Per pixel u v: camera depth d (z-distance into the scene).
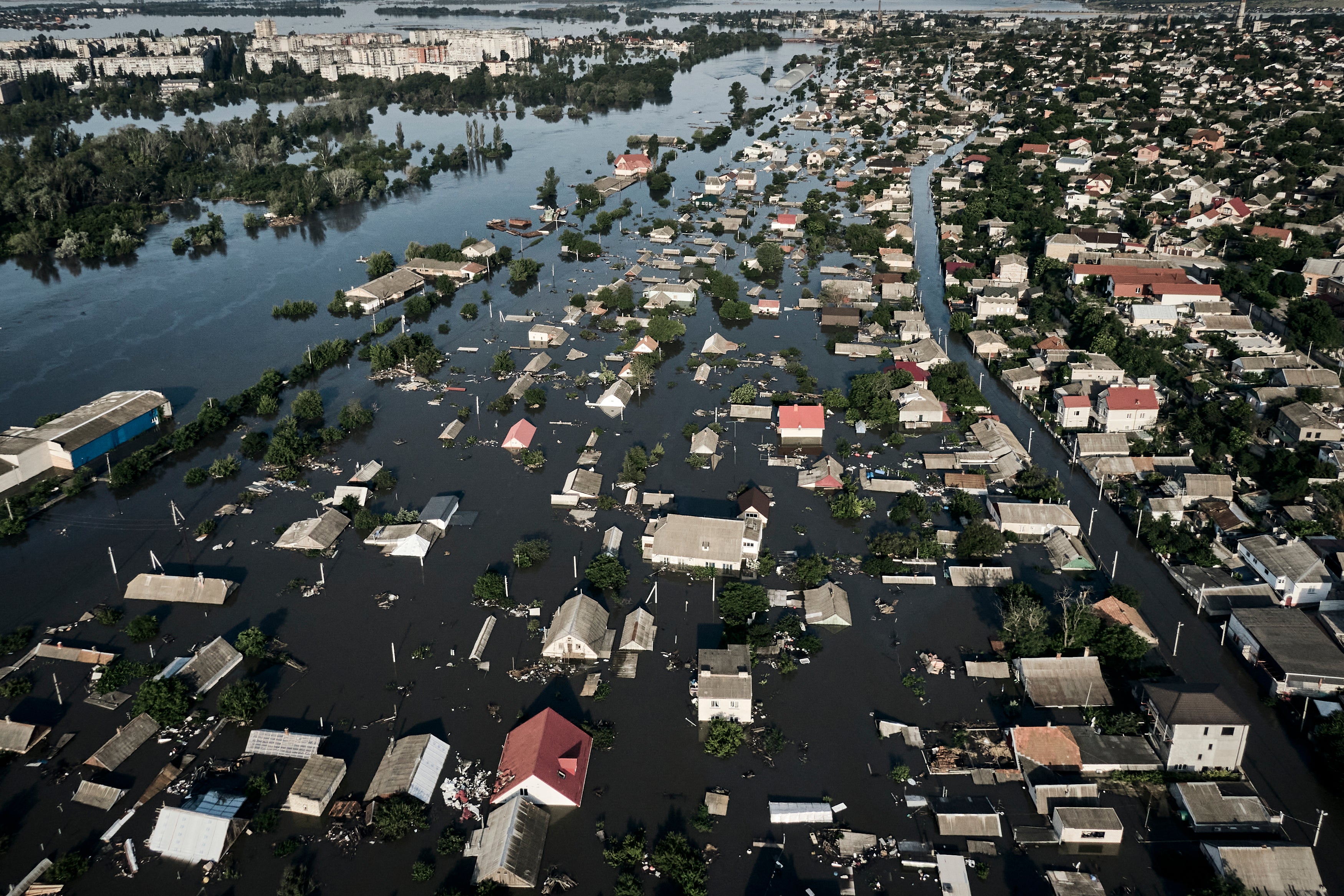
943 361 194.88
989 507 147.38
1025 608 118.56
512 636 121.25
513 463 163.75
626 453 167.12
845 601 126.44
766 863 90.94
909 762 102.69
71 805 95.94
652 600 128.50
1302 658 110.88
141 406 172.75
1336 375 177.25
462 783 99.19
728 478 158.50
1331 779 99.00
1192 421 167.50
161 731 104.75
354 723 106.75
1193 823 93.38
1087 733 103.00
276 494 153.50
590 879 89.00
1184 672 114.69
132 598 126.88
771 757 103.31
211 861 89.50
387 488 153.88
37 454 156.12
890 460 164.12
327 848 91.75
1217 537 140.38
